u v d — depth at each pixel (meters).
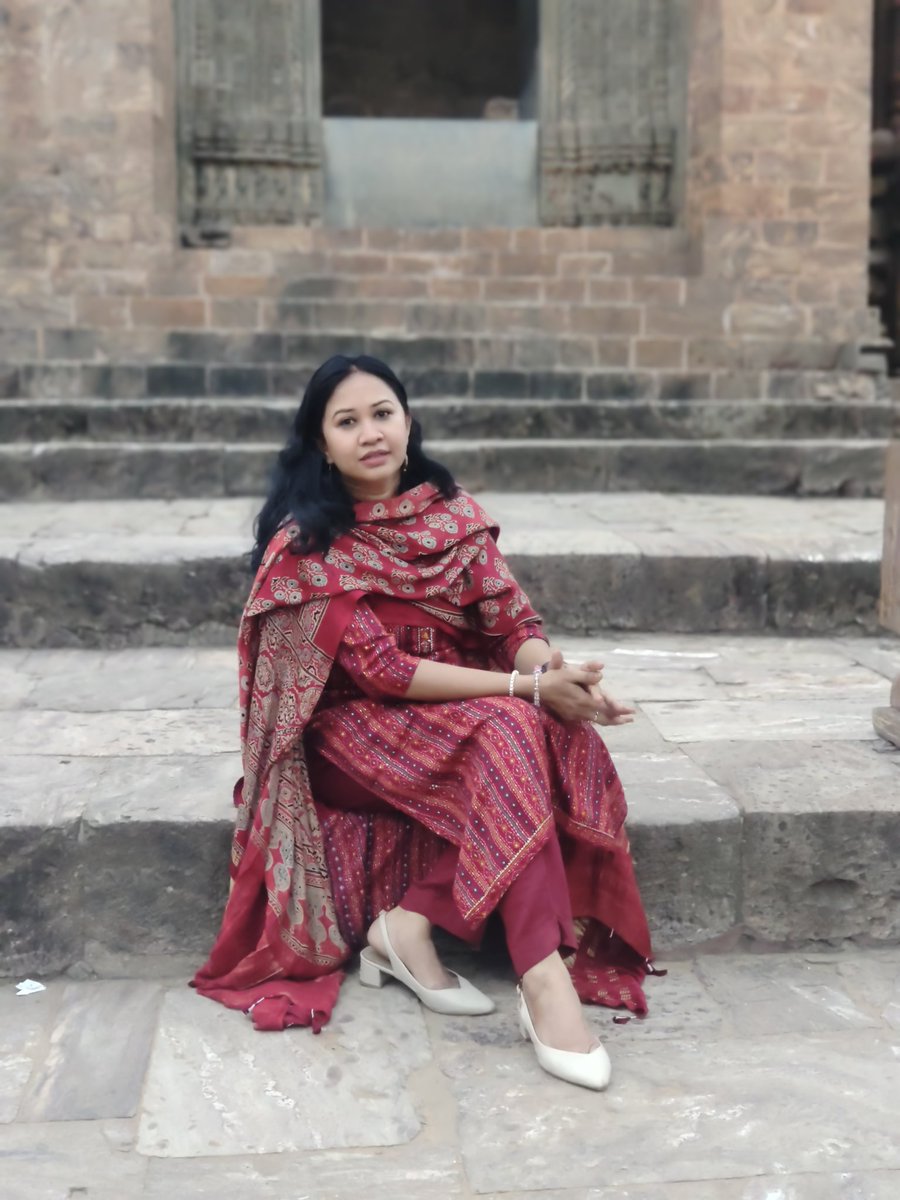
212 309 8.80
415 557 2.35
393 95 13.96
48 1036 2.15
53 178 8.70
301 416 2.35
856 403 7.73
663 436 7.53
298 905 2.27
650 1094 1.96
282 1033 2.14
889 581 2.90
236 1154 1.81
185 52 9.66
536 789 2.12
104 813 2.41
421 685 2.26
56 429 7.14
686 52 9.70
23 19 8.57
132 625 4.19
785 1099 1.94
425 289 9.14
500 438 7.42
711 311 8.98
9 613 4.15
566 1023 2.03
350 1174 1.76
